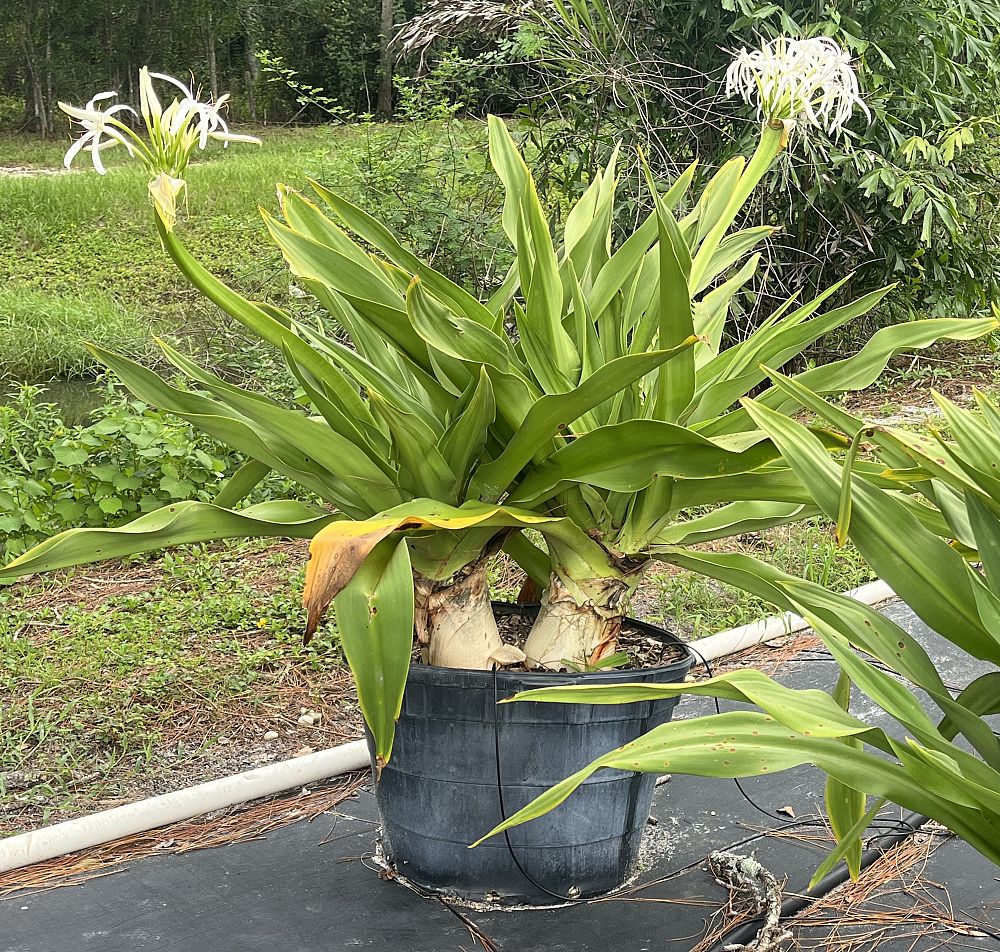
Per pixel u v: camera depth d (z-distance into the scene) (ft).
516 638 6.97
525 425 5.45
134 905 6.37
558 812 6.09
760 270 19.08
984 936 6.10
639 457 5.45
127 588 11.75
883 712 8.95
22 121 69.67
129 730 8.60
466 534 6.00
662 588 11.39
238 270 22.58
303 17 63.87
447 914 6.27
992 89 21.35
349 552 4.63
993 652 4.77
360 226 6.51
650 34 18.90
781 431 4.89
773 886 6.22
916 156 19.44
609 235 7.29
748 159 17.70
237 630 10.60
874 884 6.61
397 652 4.73
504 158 7.16
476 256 18.81
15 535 12.60
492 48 22.47
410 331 5.65
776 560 12.07
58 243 33.32
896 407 18.54
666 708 6.23
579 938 6.04
